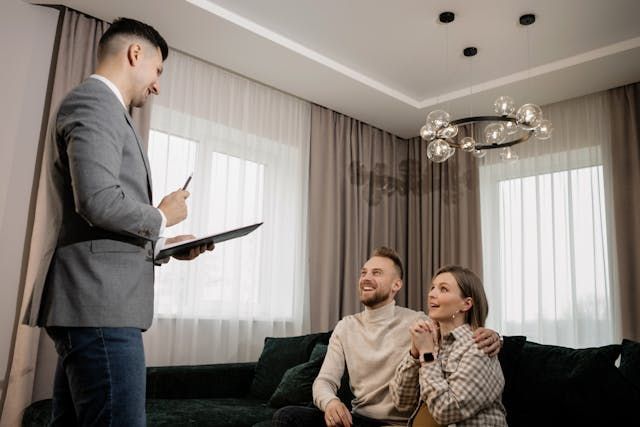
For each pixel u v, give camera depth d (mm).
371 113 4434
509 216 4207
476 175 4395
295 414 1790
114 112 1223
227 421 2371
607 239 3676
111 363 1158
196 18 3045
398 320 2031
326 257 4105
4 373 2643
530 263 4039
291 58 3504
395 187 4852
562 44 3355
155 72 1425
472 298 1778
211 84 3654
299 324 3955
